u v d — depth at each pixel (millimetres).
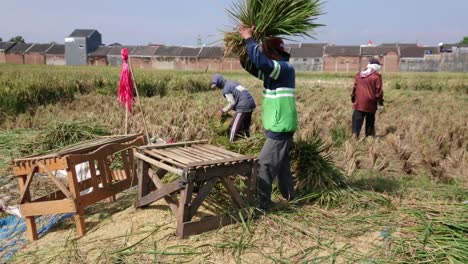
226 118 7504
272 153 4473
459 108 14758
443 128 9766
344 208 4793
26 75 18297
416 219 4359
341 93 20922
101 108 13117
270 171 4531
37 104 13375
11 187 6188
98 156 4824
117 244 4121
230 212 4352
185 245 3973
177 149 4820
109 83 18625
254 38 4652
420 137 8859
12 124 10227
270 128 4422
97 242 4227
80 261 3877
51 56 81375
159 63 71688
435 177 6203
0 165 7000
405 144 8148
